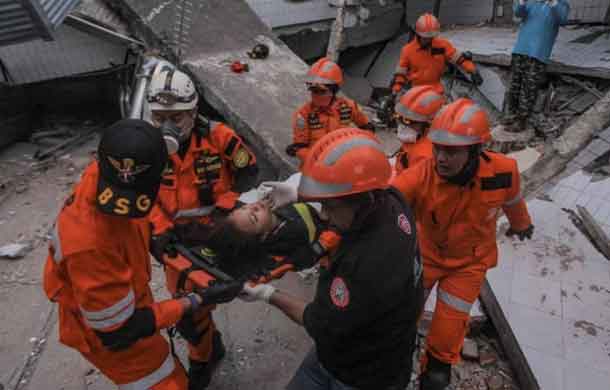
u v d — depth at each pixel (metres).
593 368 2.85
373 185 1.57
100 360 2.01
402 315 1.75
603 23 7.66
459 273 2.61
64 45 6.07
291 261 2.19
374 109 8.17
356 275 1.61
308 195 1.62
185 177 2.57
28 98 6.53
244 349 3.30
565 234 3.90
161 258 2.18
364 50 10.12
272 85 5.72
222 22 6.58
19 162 5.80
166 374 2.08
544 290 3.38
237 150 2.62
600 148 4.90
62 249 1.69
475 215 2.47
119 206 1.61
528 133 6.12
